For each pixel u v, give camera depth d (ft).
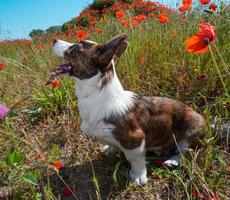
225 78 2.90
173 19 4.29
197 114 2.46
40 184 2.33
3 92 3.62
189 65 3.24
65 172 2.45
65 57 2.14
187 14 3.70
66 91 3.07
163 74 3.31
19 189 2.15
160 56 3.49
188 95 2.94
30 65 4.52
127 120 2.14
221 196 2.02
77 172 2.44
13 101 3.35
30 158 2.52
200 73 3.07
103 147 2.64
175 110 2.40
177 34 3.68
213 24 3.34
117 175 2.36
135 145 2.18
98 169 2.46
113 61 2.14
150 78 3.29
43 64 4.05
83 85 2.11
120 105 2.13
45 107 3.16
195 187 1.99
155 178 2.31
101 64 2.04
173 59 3.40
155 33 3.86
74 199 2.23
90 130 2.19
